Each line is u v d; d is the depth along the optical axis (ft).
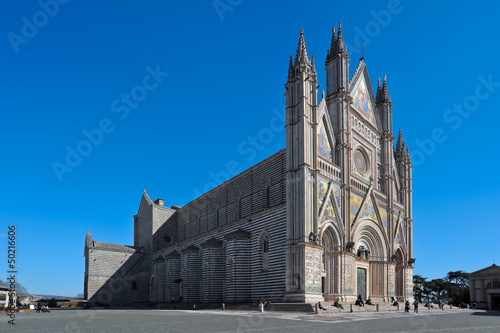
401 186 261.03
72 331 79.25
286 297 168.66
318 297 167.02
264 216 196.13
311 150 181.27
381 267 220.84
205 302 222.07
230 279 204.85
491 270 324.60
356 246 204.44
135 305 300.61
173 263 268.62
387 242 227.81
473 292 332.60
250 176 241.55
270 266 186.39
